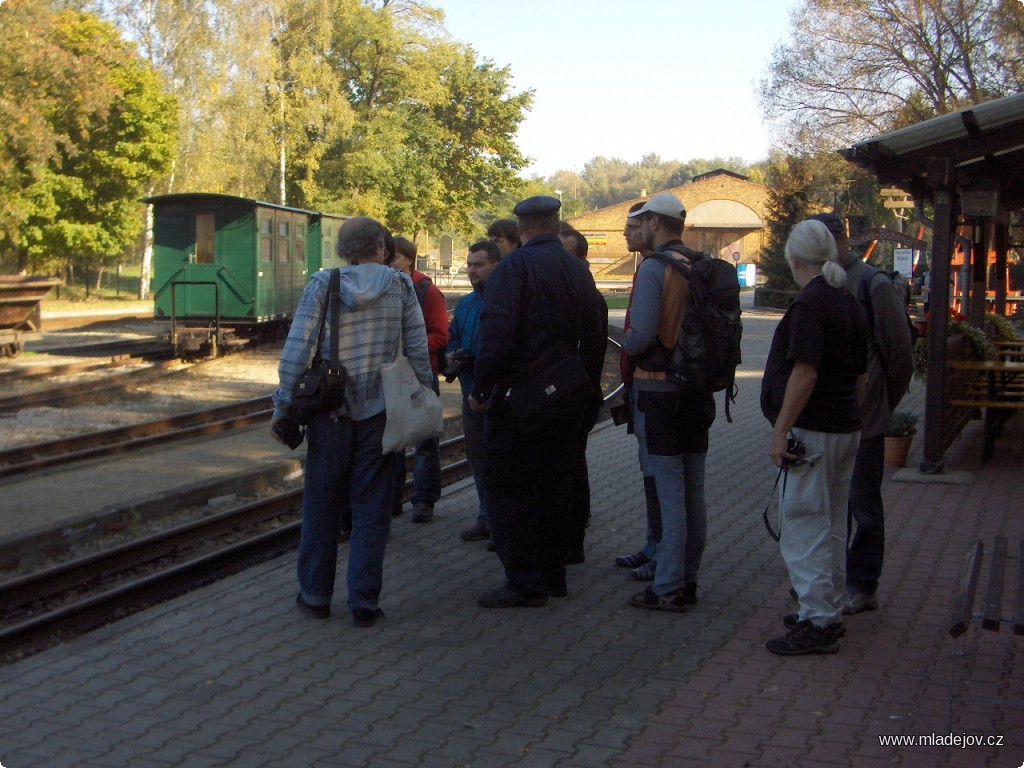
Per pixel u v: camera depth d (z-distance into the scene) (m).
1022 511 8.31
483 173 54.88
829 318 5.06
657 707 4.63
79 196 39.47
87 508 9.34
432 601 6.20
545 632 5.65
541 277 5.74
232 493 9.95
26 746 4.25
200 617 5.88
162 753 4.18
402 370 5.75
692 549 6.06
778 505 5.44
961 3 33.62
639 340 5.70
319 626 5.74
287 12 44.09
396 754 4.18
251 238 24.11
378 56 49.53
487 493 6.09
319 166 46.53
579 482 6.96
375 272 5.83
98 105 35.12
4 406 15.05
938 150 9.20
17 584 6.67
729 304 5.76
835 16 36.62
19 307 21.78
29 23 33.41
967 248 14.23
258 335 25.92
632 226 6.11
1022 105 8.68
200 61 42.19
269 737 4.33
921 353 10.78
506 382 5.82
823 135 37.78
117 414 15.05
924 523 7.93
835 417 5.18
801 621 5.29
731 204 79.44
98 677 4.99
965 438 12.03
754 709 4.60
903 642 5.45
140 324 32.91
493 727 4.43
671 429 5.80
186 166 42.91
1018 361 12.63
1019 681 4.92
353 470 5.79
